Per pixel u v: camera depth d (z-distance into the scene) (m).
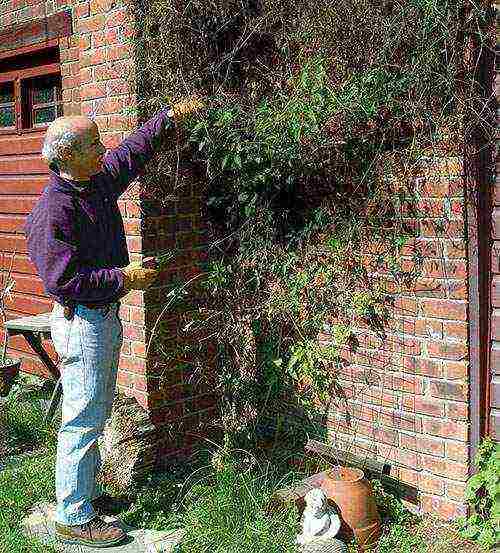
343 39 4.30
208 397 5.37
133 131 4.83
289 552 4.02
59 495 4.18
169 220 5.06
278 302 5.07
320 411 5.08
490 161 4.13
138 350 5.03
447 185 4.19
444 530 4.39
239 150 4.57
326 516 4.12
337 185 4.73
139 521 4.46
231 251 5.25
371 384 4.77
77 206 3.92
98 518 4.23
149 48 4.76
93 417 4.15
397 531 4.34
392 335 4.60
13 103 6.96
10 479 4.88
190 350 5.23
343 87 4.26
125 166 4.25
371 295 4.67
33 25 6.14
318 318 4.99
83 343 4.04
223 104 4.68
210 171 4.95
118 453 4.82
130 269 3.96
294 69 4.63
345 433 4.96
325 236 4.86
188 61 4.82
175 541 4.23
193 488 4.58
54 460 5.09
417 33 3.96
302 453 5.16
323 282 4.91
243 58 4.95
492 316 4.25
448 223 4.23
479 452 4.27
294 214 4.98
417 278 4.42
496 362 4.26
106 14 4.91
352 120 4.37
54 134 3.81
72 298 3.89
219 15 4.88
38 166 6.67
